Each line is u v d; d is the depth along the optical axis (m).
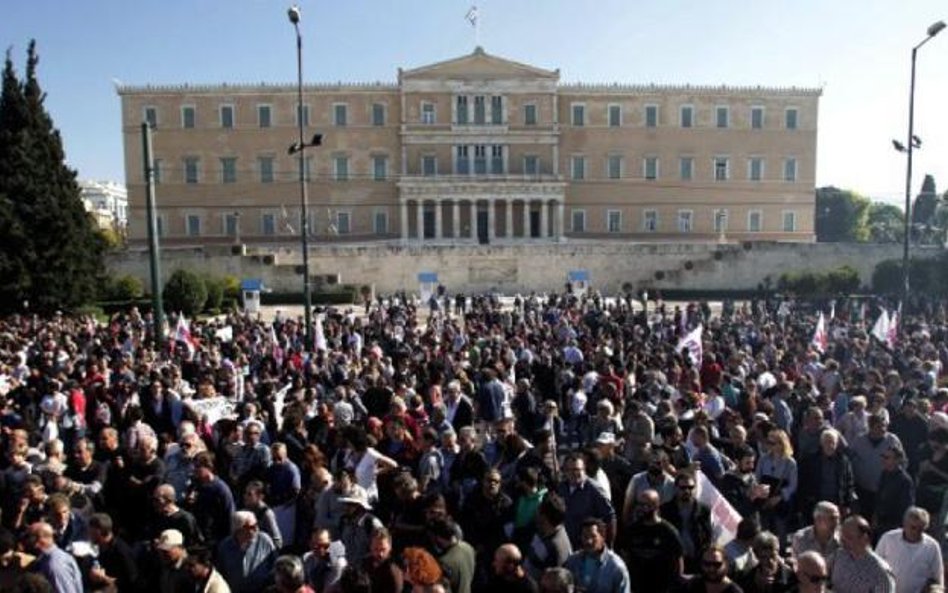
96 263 55.09
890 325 27.69
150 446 10.95
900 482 11.10
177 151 91.81
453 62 93.25
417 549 7.54
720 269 77.06
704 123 95.69
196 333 33.31
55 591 8.02
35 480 9.82
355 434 11.80
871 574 8.25
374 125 93.56
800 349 23.42
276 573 7.47
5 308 49.56
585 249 78.06
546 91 93.81
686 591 8.05
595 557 8.27
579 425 18.22
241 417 13.91
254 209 92.75
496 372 17.91
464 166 94.50
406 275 76.56
